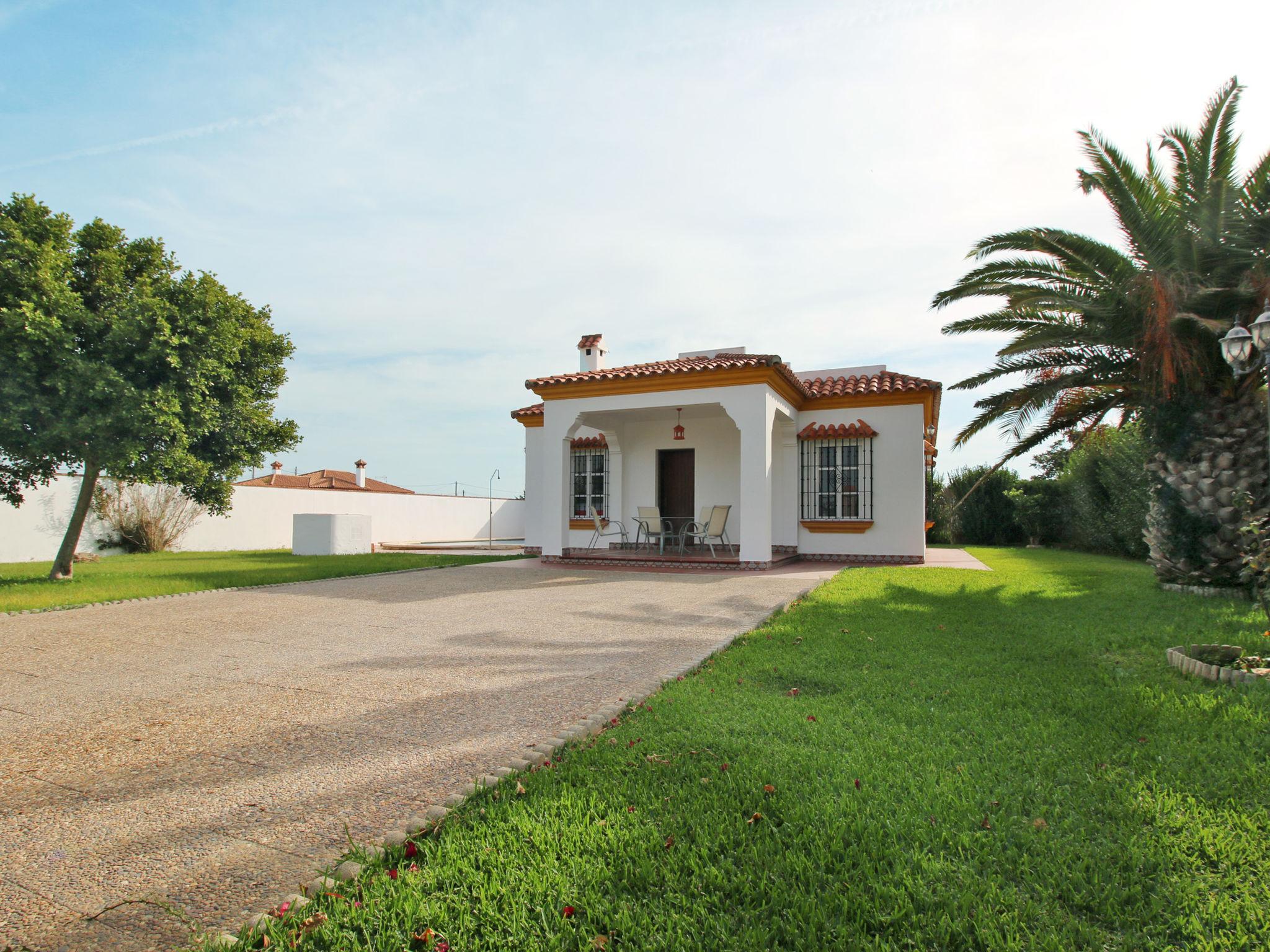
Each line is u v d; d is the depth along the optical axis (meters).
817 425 14.86
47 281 10.46
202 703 4.57
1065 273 10.22
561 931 2.14
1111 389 11.21
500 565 14.09
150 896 2.32
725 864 2.48
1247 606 7.73
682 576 11.89
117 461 10.73
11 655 5.99
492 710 4.38
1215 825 2.71
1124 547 17.62
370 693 4.78
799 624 7.17
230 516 22.75
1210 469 9.08
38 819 2.90
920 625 6.98
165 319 11.21
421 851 2.59
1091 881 2.38
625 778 3.23
